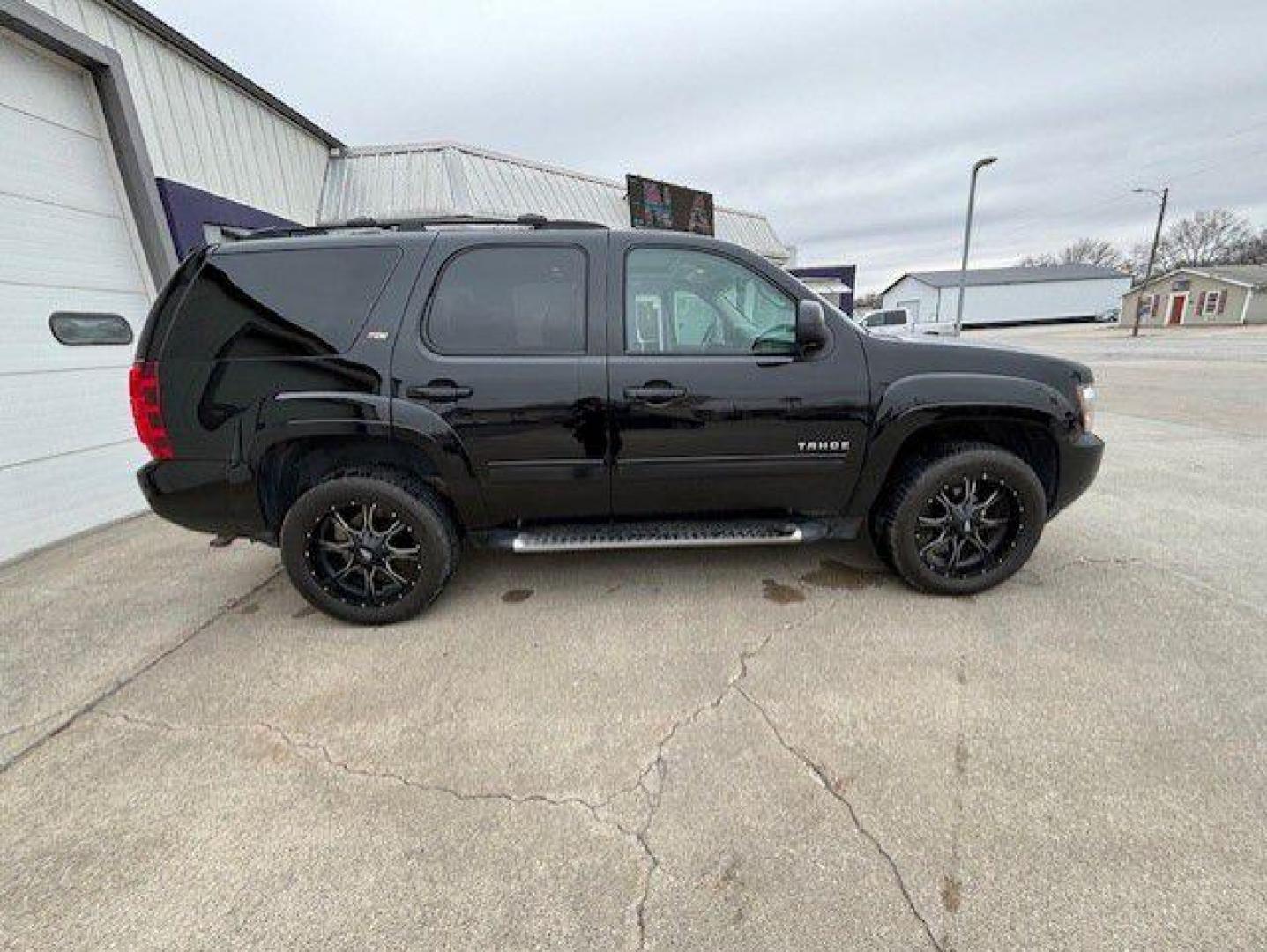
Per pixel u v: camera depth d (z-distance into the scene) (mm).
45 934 1536
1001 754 2018
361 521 2932
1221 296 42406
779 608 3043
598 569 3566
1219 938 1427
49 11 4504
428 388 2758
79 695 2527
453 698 2428
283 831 1822
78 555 4109
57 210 4508
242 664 2725
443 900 1594
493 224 3020
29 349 4230
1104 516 4238
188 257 2809
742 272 2938
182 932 1532
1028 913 1500
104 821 1882
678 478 2928
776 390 2848
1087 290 59312
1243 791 1835
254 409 2756
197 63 6125
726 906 1550
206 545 4246
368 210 9047
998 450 2961
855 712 2250
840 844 1712
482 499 2934
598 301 2846
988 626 2812
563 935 1494
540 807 1883
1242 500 4566
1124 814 1769
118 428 4898
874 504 3164
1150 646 2607
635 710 2316
